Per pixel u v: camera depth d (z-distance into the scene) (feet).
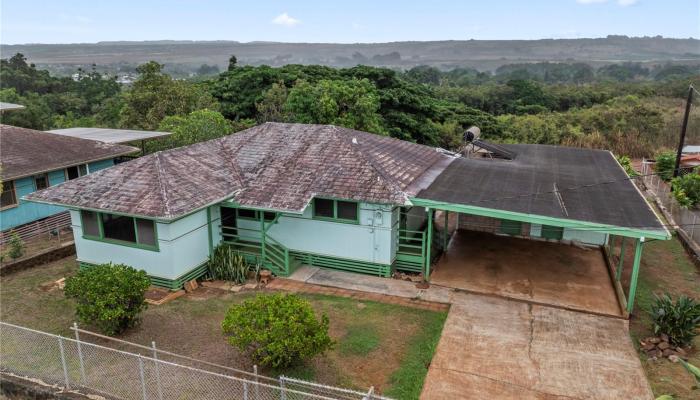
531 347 39.45
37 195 52.80
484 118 163.02
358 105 105.09
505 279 52.54
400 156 63.82
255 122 125.18
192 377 35.12
